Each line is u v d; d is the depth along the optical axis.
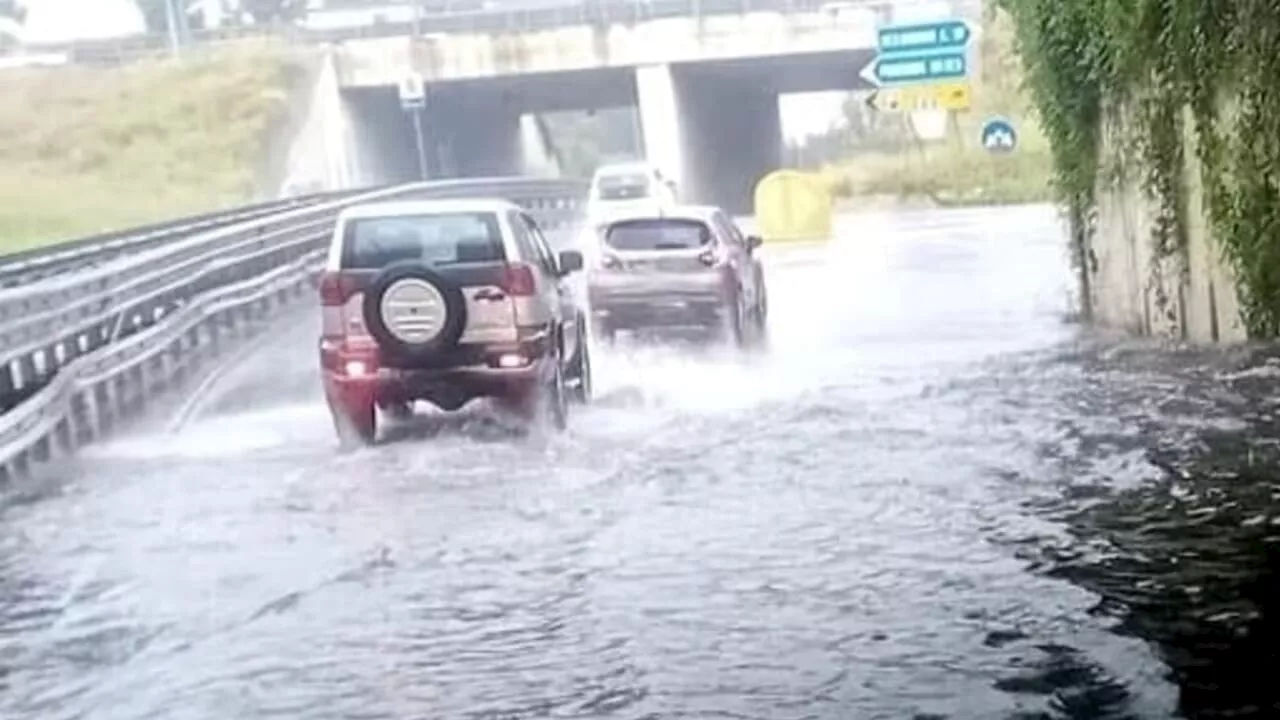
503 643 8.30
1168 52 16.31
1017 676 7.33
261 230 29.28
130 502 12.71
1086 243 20.95
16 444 14.27
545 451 13.89
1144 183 17.86
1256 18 14.23
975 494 11.24
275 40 60.19
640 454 13.58
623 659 7.93
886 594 8.84
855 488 11.67
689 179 51.84
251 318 25.70
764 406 15.74
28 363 16.75
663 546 10.28
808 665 7.66
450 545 10.62
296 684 7.83
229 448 15.16
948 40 39.78
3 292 16.61
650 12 50.28
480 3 62.34
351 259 15.01
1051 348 18.41
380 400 14.78
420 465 13.57
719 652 7.93
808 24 48.50
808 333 22.38
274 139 54.91
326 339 14.88
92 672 8.27
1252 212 14.69
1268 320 14.82
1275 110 14.09
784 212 39.81
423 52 52.62
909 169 49.75
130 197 51.06
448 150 61.22
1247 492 10.74
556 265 16.56
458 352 14.72
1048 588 8.75
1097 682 7.20
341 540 10.96
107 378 17.53
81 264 26.58
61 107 57.91
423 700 7.46
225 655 8.41
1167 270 17.48
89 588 10.02
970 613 8.38
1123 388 14.88
